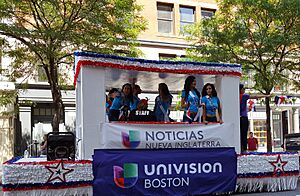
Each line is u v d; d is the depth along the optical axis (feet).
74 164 26.12
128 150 27.37
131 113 30.53
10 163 25.21
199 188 28.55
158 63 29.01
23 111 68.74
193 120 30.60
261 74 53.06
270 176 31.09
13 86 64.69
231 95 30.96
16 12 47.98
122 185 26.73
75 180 26.04
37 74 61.72
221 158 29.45
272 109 91.15
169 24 84.94
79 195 26.16
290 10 49.55
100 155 26.63
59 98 48.08
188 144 29.04
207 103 30.60
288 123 92.12
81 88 27.30
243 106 33.76
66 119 71.20
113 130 27.37
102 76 27.48
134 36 53.67
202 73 30.22
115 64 27.61
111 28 47.85
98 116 27.20
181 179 28.17
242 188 30.45
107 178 26.50
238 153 30.71
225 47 53.98
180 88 39.11
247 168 30.40
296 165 32.22
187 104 30.91
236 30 52.47
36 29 46.93
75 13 46.52
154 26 81.82
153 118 30.96
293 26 51.39
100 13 45.73
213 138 29.81
